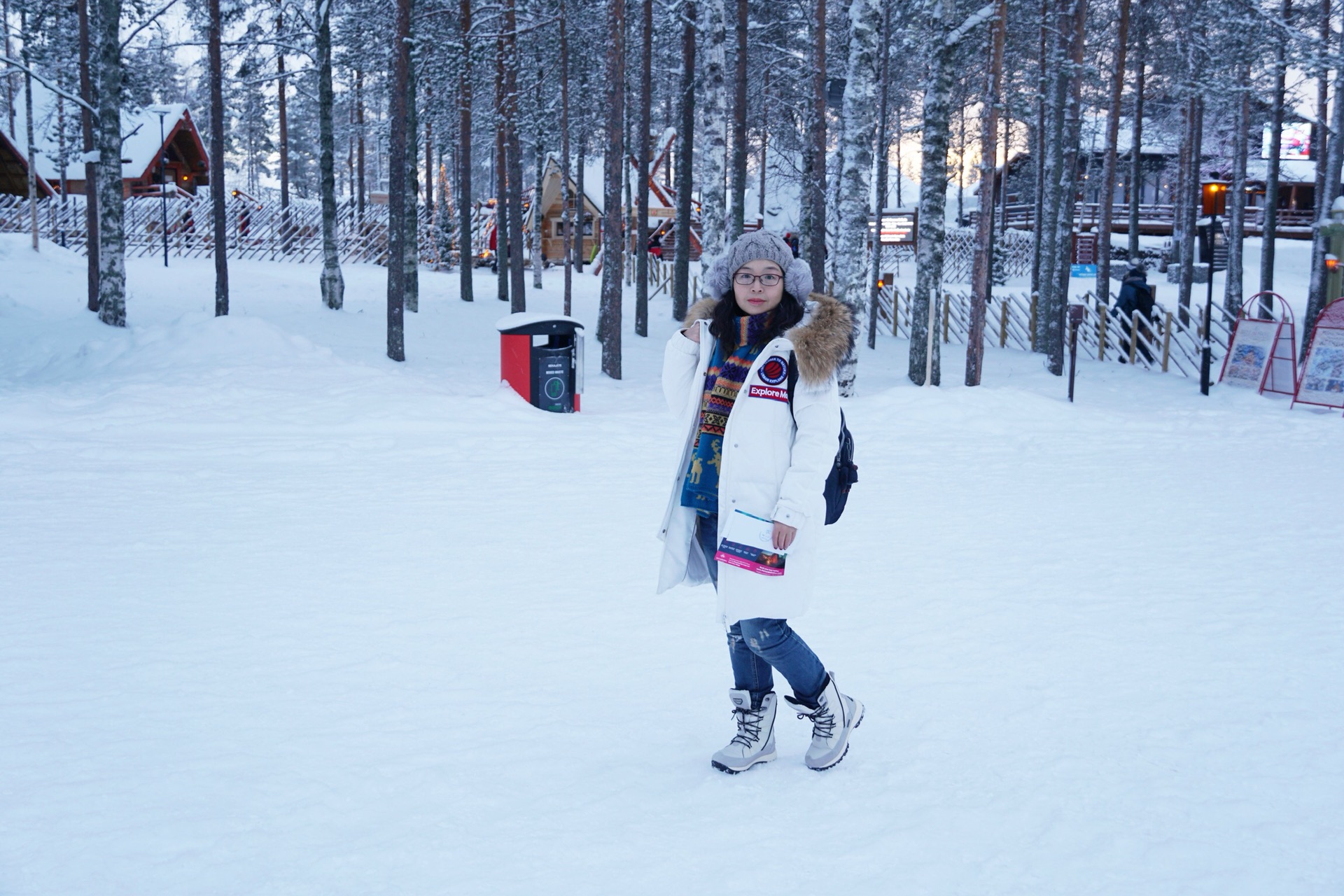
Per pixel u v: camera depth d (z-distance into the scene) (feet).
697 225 127.65
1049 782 9.65
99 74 54.44
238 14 69.26
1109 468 30.96
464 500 24.68
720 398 10.21
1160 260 129.70
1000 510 24.21
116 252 55.57
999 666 13.12
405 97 49.85
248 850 8.07
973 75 93.04
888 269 126.93
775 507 9.66
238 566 18.01
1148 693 12.19
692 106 74.74
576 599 16.28
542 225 131.85
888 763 10.14
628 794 9.29
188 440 32.09
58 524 21.04
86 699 11.55
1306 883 7.82
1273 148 68.03
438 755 10.14
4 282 65.87
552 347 41.39
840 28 77.05
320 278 80.28
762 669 10.23
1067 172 60.18
